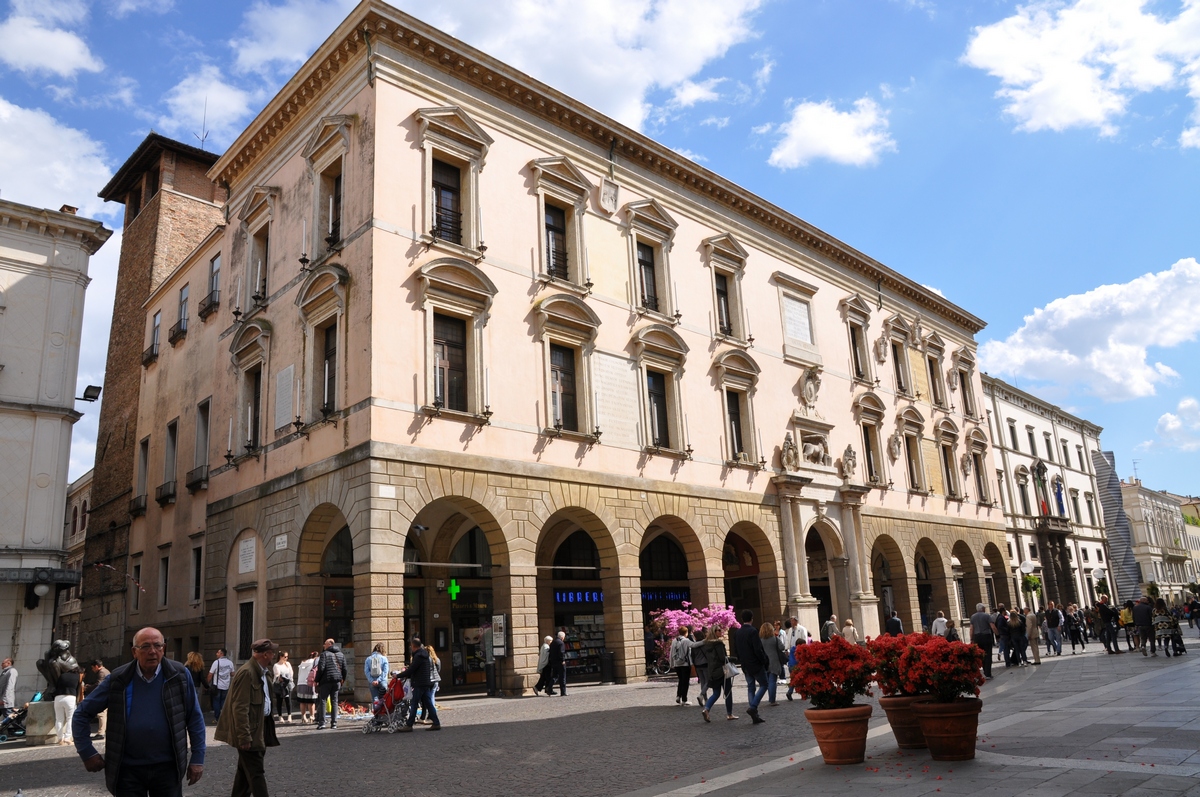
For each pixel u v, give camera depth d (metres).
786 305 35.66
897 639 11.72
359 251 22.75
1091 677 20.42
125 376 39.56
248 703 8.94
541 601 29.22
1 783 12.98
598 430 25.98
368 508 20.58
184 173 40.09
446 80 25.06
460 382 23.67
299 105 26.89
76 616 46.53
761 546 31.25
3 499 23.41
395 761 13.20
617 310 28.02
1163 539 99.00
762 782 9.95
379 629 20.09
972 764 9.83
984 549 44.91
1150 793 7.64
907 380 42.47
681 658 19.23
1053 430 65.75
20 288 24.77
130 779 6.53
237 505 26.72
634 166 30.09
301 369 24.61
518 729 16.16
